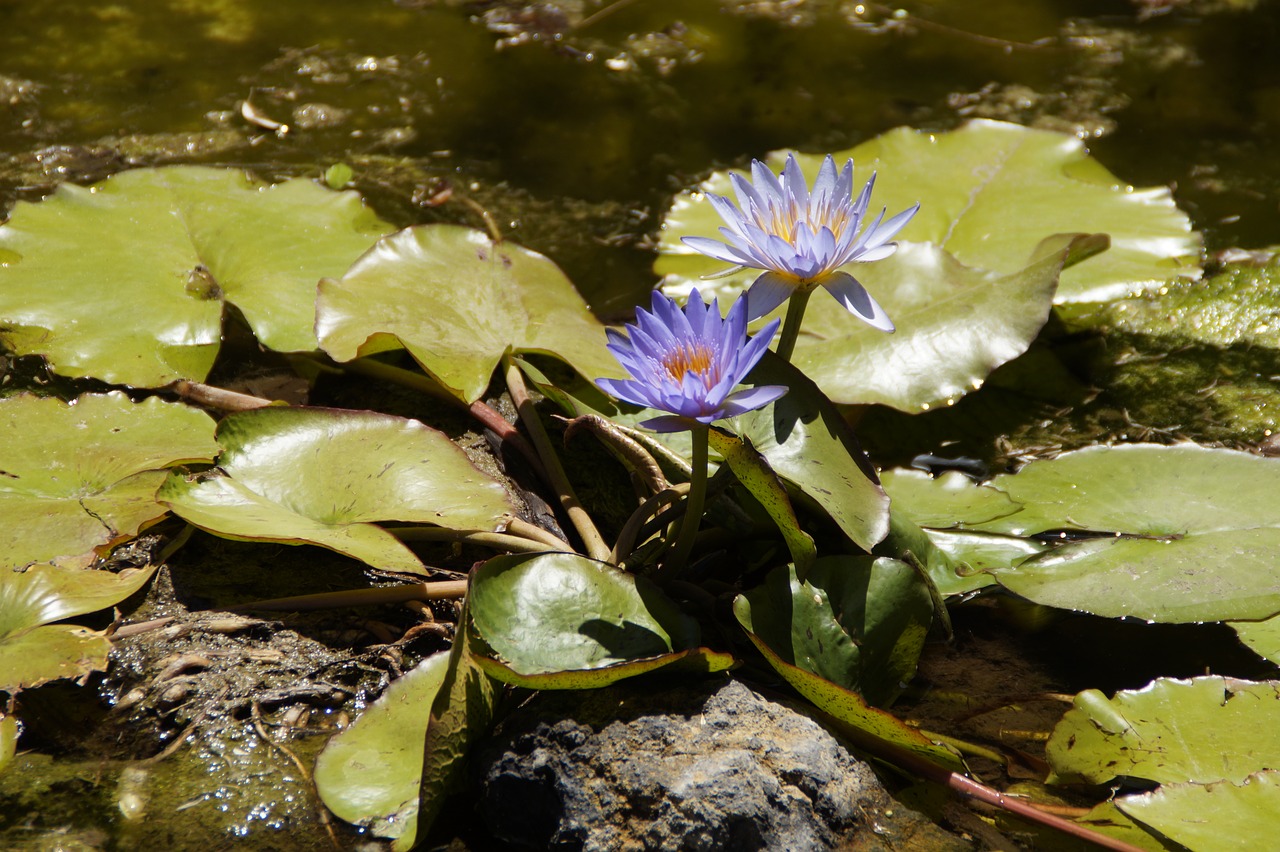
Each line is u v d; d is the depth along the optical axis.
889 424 3.04
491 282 3.04
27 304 3.01
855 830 2.71
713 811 2.69
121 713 2.77
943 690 2.83
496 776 2.72
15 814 2.72
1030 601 2.83
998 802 2.74
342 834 2.71
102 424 2.92
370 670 2.80
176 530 2.89
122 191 3.14
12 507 2.84
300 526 2.82
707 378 2.71
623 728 2.72
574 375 3.04
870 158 3.30
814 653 2.77
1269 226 3.24
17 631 2.78
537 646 2.74
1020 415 3.05
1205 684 2.79
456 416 2.99
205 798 2.73
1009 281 3.02
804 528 2.88
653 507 2.84
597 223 3.24
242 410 2.95
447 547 2.89
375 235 3.14
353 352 2.92
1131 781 2.75
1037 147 3.30
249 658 2.80
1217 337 3.12
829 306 3.06
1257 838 2.70
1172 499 2.90
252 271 3.06
